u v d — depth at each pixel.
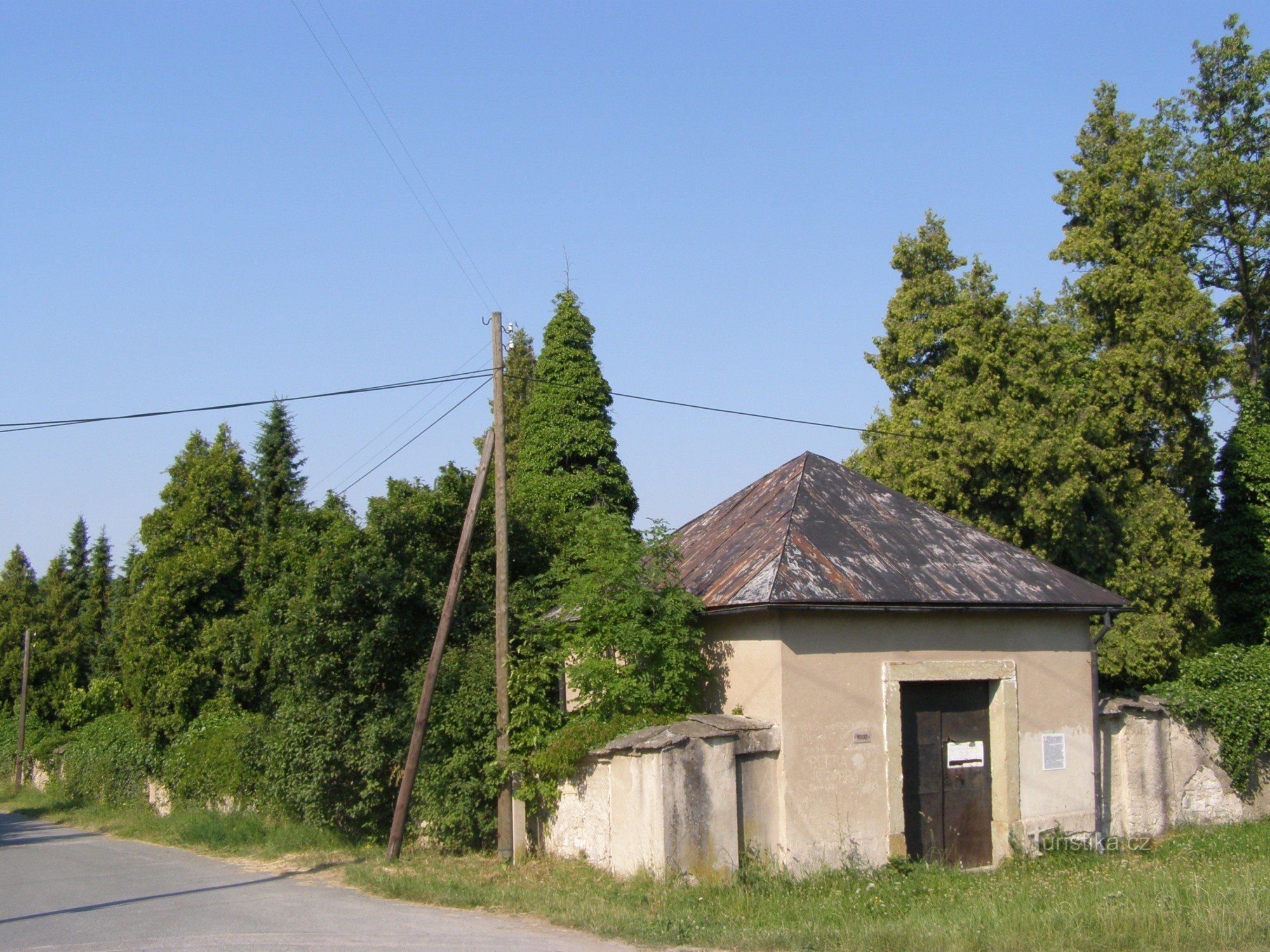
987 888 12.32
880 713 13.92
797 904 11.40
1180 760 17.42
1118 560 21.58
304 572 20.05
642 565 14.56
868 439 26.09
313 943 10.01
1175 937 8.95
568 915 10.99
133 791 29.06
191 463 30.34
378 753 16.61
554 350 27.59
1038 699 15.43
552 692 15.67
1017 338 21.55
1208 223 29.59
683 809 12.21
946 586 14.64
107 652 45.22
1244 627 24.70
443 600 17.91
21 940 10.74
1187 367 22.17
